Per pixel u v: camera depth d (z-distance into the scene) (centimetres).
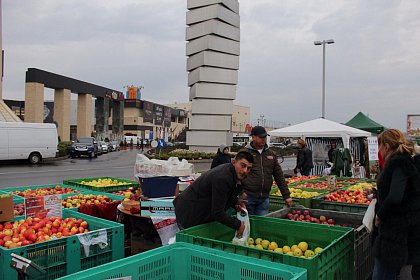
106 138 5931
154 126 9844
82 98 5400
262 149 610
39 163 2784
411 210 357
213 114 3039
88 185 903
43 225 487
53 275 405
